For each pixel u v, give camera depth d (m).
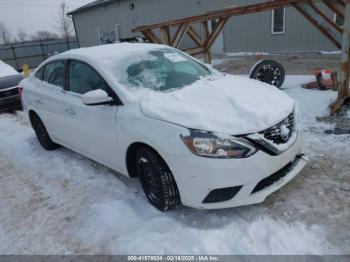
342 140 3.74
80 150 3.73
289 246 2.22
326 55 11.29
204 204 2.41
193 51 7.58
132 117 2.69
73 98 3.50
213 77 3.43
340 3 4.42
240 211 2.65
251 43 14.33
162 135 2.43
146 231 2.54
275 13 13.05
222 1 14.37
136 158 2.83
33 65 25.44
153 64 3.38
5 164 4.42
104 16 21.28
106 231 2.62
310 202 2.67
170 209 2.74
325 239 2.24
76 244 2.53
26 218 3.00
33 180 3.78
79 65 3.48
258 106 2.62
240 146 2.27
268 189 2.46
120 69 3.16
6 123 6.66
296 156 2.78
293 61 10.54
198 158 2.28
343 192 2.76
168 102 2.68
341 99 4.55
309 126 4.29
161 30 7.67
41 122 4.47
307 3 4.87
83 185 3.45
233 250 2.24
